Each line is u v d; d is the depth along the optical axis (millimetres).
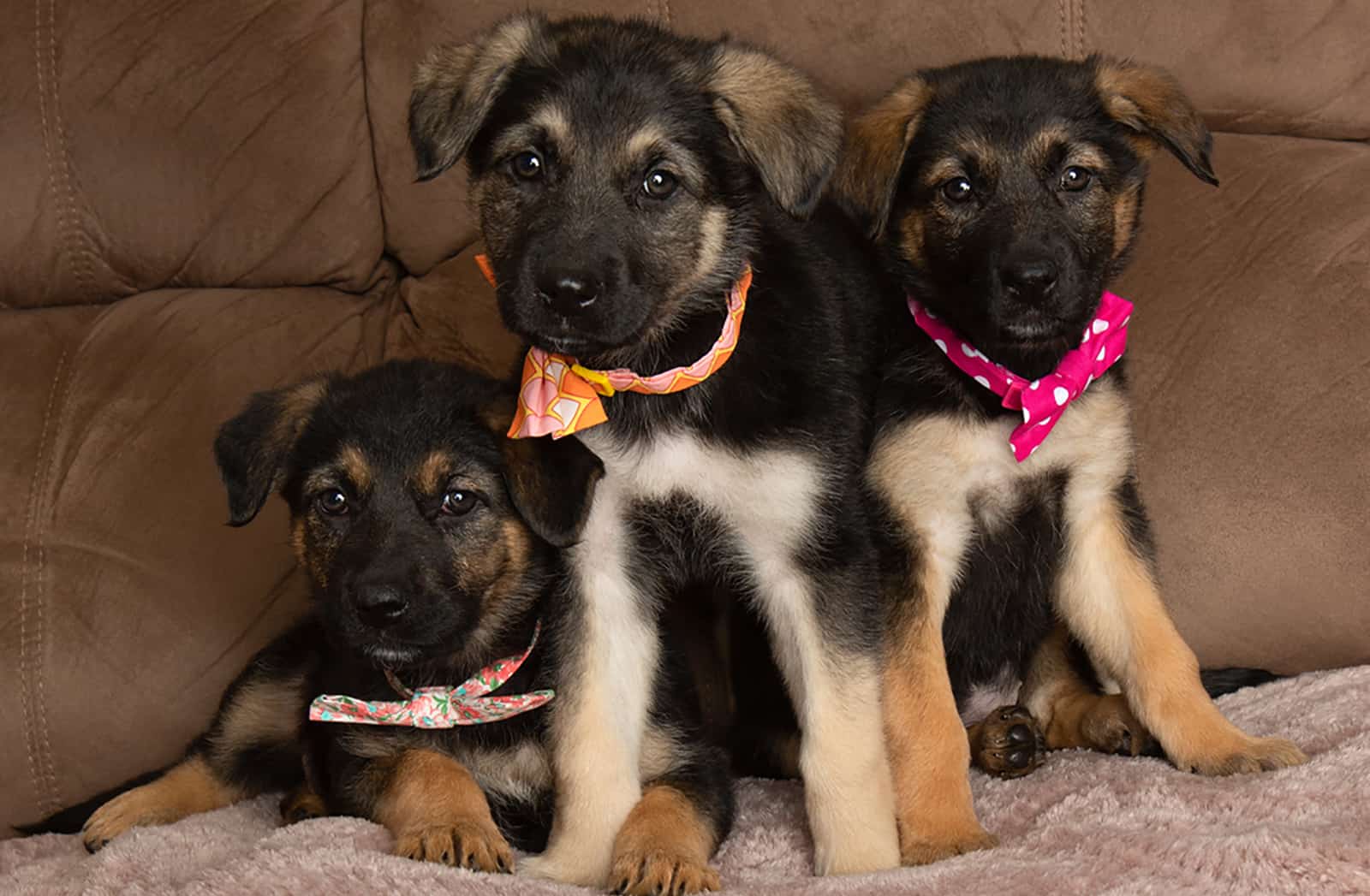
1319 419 1063
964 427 956
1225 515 1057
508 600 945
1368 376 1066
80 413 1120
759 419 915
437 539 916
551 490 914
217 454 964
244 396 1123
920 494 959
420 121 942
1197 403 1077
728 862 900
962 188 959
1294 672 1059
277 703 1011
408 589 887
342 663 959
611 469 926
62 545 1084
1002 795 935
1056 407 943
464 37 1165
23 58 1170
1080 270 938
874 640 913
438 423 934
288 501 958
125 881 873
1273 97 1164
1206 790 891
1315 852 808
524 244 883
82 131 1168
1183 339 1092
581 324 869
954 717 923
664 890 844
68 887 889
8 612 1067
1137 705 961
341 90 1179
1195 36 1153
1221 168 1147
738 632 1013
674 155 900
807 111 928
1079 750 994
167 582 1077
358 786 916
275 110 1171
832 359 946
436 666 950
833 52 1160
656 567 949
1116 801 898
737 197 929
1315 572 1047
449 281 1167
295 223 1176
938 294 973
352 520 921
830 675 902
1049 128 953
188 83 1171
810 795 896
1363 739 920
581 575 932
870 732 896
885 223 977
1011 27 1155
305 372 1136
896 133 979
